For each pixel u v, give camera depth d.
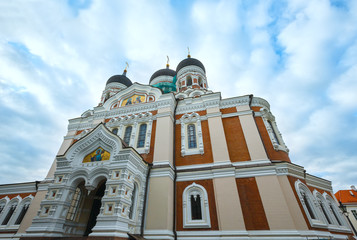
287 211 10.78
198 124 15.87
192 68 25.48
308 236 10.19
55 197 10.66
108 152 11.80
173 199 12.61
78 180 11.47
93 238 8.23
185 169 13.77
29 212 14.62
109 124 17.83
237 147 14.29
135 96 19.50
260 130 15.44
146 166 12.90
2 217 15.85
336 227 13.31
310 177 15.33
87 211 12.47
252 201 11.70
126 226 9.45
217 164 13.24
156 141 14.69
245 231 10.43
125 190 9.91
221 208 11.45
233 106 16.56
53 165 17.38
